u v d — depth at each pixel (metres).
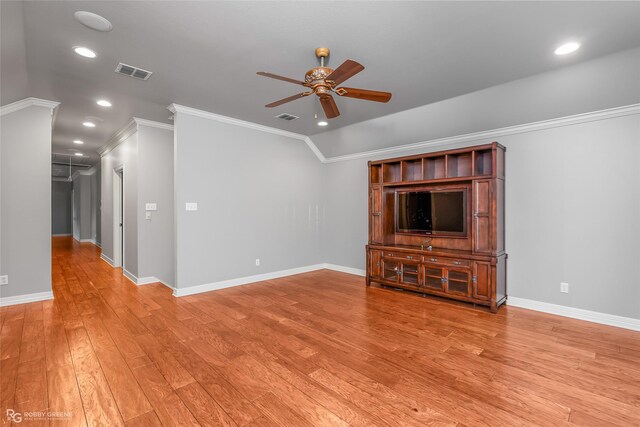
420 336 2.90
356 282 4.95
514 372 2.28
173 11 2.10
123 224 5.41
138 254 4.71
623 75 2.77
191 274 4.22
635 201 3.05
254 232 4.93
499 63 2.83
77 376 2.19
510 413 1.83
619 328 3.09
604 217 3.21
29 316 3.35
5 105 3.63
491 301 3.53
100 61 2.80
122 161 5.46
